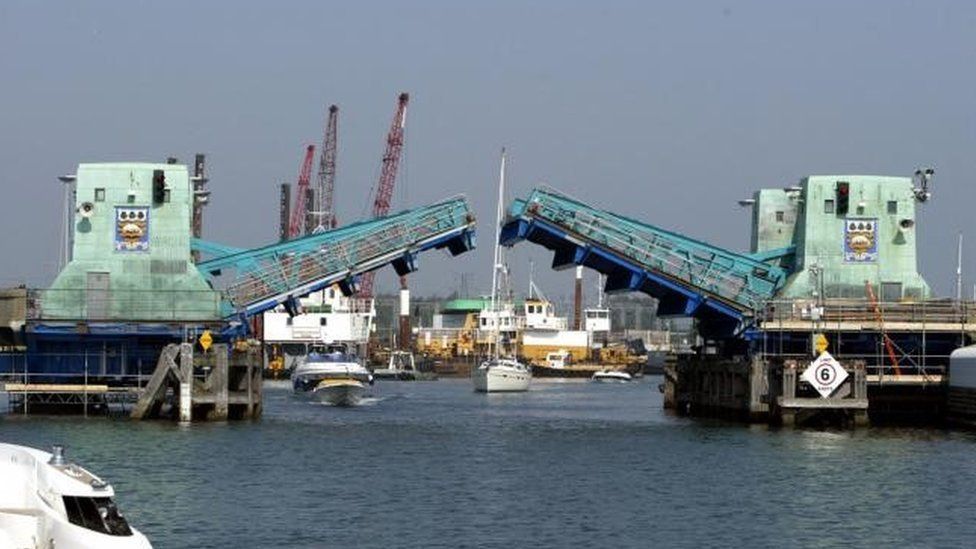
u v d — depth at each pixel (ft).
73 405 305.12
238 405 303.48
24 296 293.64
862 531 173.27
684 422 322.14
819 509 188.14
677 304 317.22
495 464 232.73
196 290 291.99
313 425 296.71
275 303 298.76
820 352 288.92
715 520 180.04
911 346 307.17
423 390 599.57
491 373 566.77
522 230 305.94
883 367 298.76
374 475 216.95
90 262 292.20
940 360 305.94
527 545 163.84
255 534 167.32
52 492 123.44
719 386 335.88
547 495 199.00
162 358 284.82
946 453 245.86
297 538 165.37
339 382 411.34
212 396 288.30
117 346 296.10
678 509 187.93
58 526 122.42
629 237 306.55
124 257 292.40
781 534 171.42
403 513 183.01
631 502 193.57
